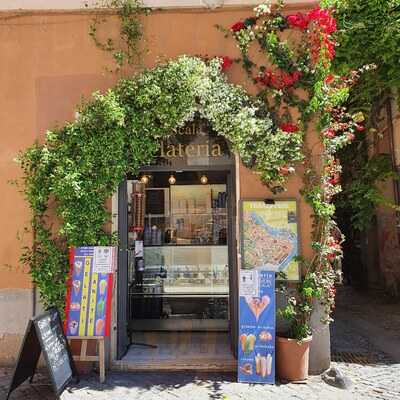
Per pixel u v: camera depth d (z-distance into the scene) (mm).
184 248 6906
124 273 5984
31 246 5824
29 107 6012
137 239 6844
